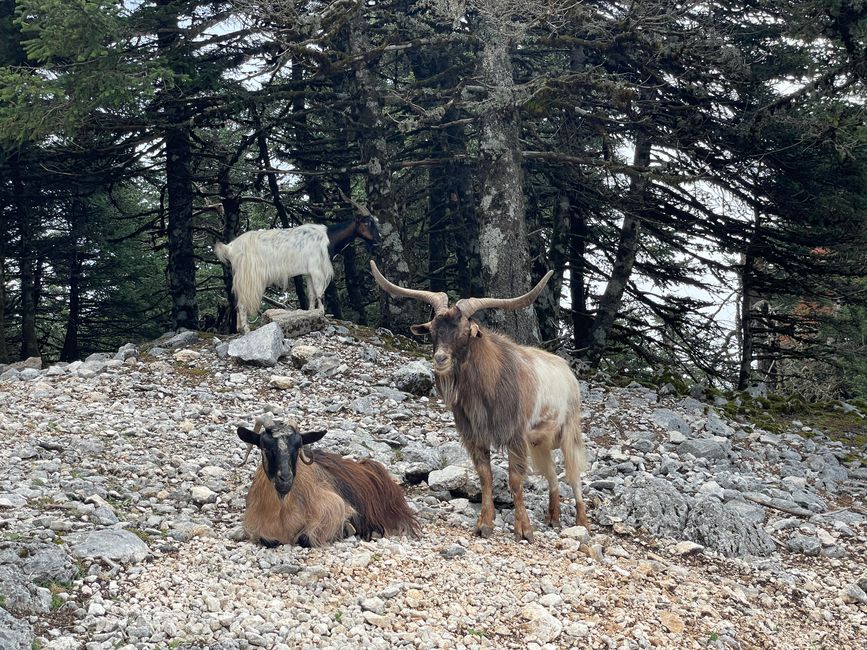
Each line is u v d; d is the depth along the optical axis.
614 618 6.73
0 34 18.08
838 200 16.48
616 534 8.81
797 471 12.17
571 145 17.98
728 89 16.47
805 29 14.62
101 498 7.66
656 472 11.14
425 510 8.52
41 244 24.25
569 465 8.58
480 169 16.44
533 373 8.14
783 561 9.00
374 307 28.81
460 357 7.59
